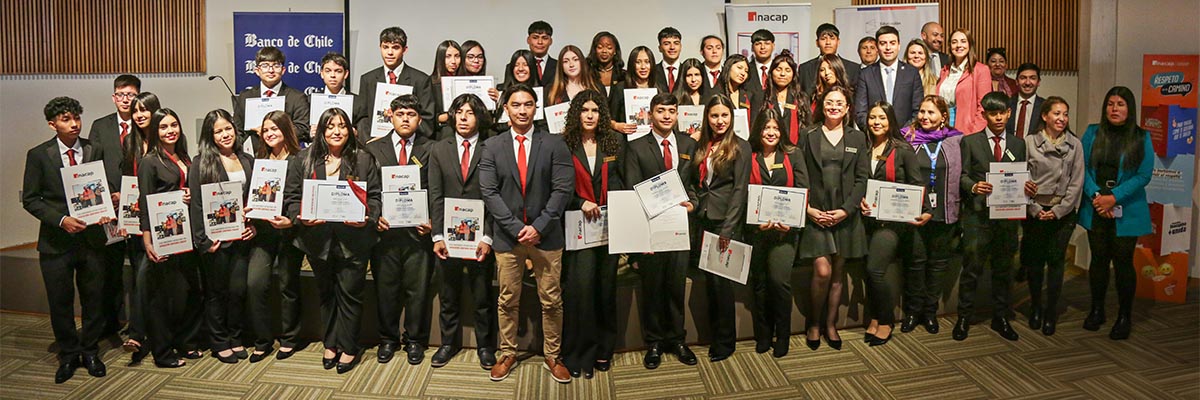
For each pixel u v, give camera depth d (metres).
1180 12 4.34
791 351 3.49
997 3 5.08
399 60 4.11
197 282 3.41
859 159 3.40
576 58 3.95
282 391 3.06
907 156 3.42
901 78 4.29
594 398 3.00
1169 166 4.14
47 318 4.14
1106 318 3.90
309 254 3.22
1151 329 3.77
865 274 3.71
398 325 3.44
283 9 4.86
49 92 4.78
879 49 4.35
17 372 3.31
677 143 3.25
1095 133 3.64
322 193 3.14
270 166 3.20
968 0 5.07
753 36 4.30
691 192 3.30
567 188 3.02
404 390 3.08
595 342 3.25
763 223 3.23
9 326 3.97
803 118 3.87
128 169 3.36
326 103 3.85
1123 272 3.61
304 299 3.66
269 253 3.39
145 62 4.84
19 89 4.73
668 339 3.40
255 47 4.63
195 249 3.31
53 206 3.22
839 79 4.01
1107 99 3.57
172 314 3.37
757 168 3.31
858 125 4.26
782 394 3.02
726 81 3.99
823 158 3.34
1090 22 4.82
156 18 4.82
